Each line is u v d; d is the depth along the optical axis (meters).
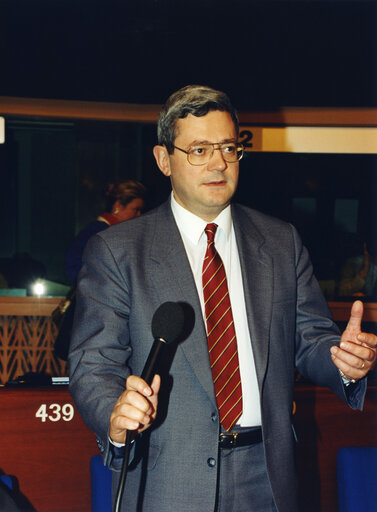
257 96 6.25
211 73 6.23
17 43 6.21
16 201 7.87
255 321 1.49
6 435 2.49
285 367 1.51
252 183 6.46
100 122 6.53
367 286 6.29
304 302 1.62
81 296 1.54
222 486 1.42
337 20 6.08
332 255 6.44
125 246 1.53
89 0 6.12
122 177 7.03
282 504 1.44
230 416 1.44
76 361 1.47
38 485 2.50
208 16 6.07
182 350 1.44
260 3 5.98
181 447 1.42
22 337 5.46
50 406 2.52
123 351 1.47
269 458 1.44
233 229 1.62
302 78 6.21
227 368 1.46
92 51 6.28
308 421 2.59
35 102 6.30
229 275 1.57
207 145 1.49
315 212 6.51
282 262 1.59
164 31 6.19
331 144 6.42
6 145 7.69
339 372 1.47
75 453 2.53
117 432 1.24
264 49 6.16
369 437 2.62
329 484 2.59
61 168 7.89
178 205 1.62
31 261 7.53
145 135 6.79
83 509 2.52
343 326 5.81
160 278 1.50
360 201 6.47
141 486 1.44
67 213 7.96
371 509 2.02
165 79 6.31
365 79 6.21
